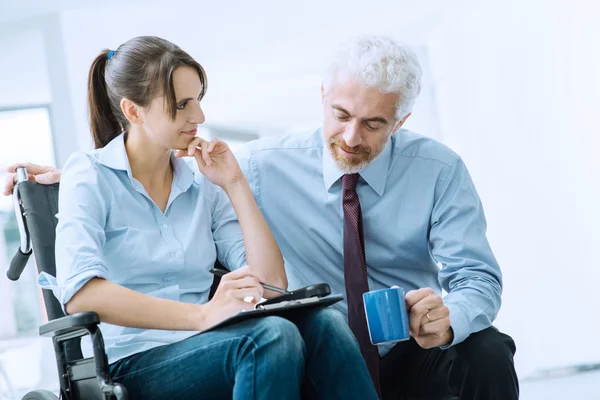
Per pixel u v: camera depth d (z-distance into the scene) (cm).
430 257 249
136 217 208
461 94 638
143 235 206
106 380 171
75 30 615
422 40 652
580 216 596
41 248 211
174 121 204
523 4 604
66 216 197
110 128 219
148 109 203
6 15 594
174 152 222
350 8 614
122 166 207
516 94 613
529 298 600
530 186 609
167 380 180
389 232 240
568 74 596
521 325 596
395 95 221
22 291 622
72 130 622
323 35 635
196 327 183
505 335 219
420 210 242
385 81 217
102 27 617
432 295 200
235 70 650
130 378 184
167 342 199
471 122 635
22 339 616
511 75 614
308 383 181
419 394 227
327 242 242
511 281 605
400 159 244
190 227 216
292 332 169
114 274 204
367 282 229
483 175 631
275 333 167
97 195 202
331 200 241
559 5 593
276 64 649
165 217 212
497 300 226
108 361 191
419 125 654
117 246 204
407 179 243
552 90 602
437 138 652
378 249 242
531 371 579
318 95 658
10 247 621
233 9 611
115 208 205
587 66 589
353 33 641
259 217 223
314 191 243
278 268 218
